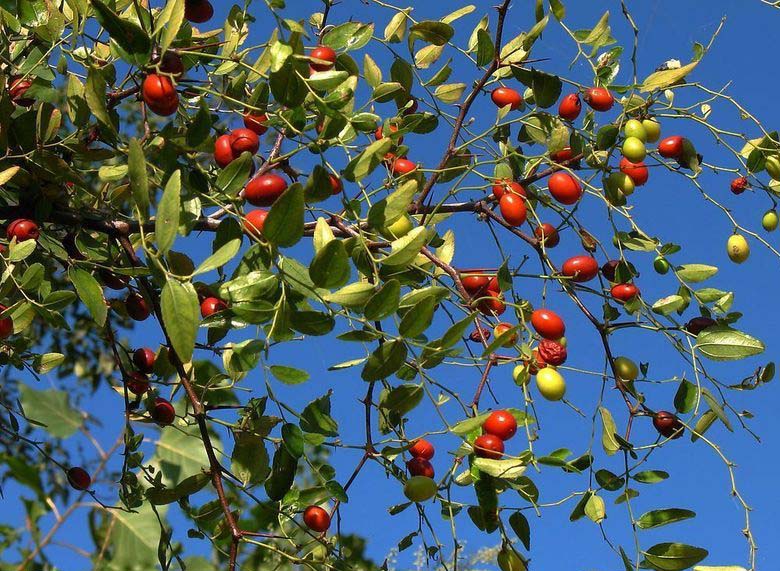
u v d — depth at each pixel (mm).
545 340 1183
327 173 1142
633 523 1193
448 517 1193
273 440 1175
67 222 1209
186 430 1211
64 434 1112
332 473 1221
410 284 1214
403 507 1201
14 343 1221
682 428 1232
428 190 1274
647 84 1289
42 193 1200
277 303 1115
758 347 1247
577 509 1196
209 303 1191
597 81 1308
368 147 1144
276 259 1106
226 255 1056
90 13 1182
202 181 1155
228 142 1185
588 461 1198
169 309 1044
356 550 1214
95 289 1134
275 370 1150
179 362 1168
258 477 1168
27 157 1175
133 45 1111
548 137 1310
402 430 1221
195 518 1196
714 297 1304
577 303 1267
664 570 1184
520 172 1302
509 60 1322
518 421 1169
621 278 1299
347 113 1203
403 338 1113
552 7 1293
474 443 1152
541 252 1284
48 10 1186
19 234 1186
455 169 1280
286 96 1127
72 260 1148
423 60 1347
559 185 1272
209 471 1162
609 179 1301
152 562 1100
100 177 1168
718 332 1254
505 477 1131
